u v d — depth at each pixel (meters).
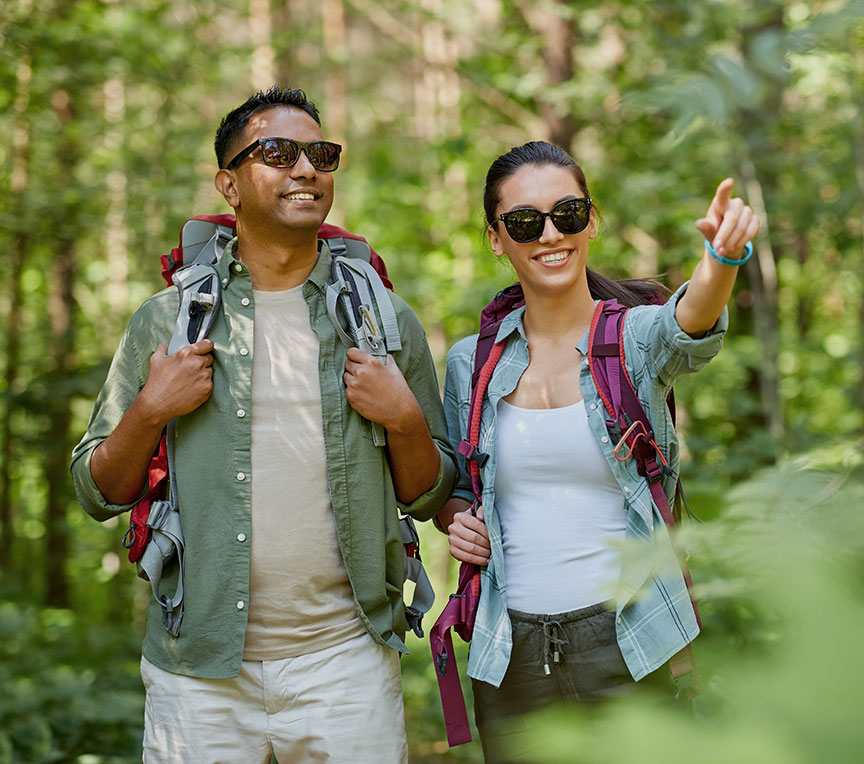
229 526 2.41
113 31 8.48
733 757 0.47
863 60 5.11
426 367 2.68
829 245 8.41
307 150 2.45
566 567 2.28
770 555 0.56
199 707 2.43
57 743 4.66
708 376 7.34
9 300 10.91
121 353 2.59
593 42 9.03
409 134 13.29
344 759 2.42
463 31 10.40
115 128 9.27
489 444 2.41
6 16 7.74
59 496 10.48
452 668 2.45
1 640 6.54
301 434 2.45
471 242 10.18
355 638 2.49
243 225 2.54
